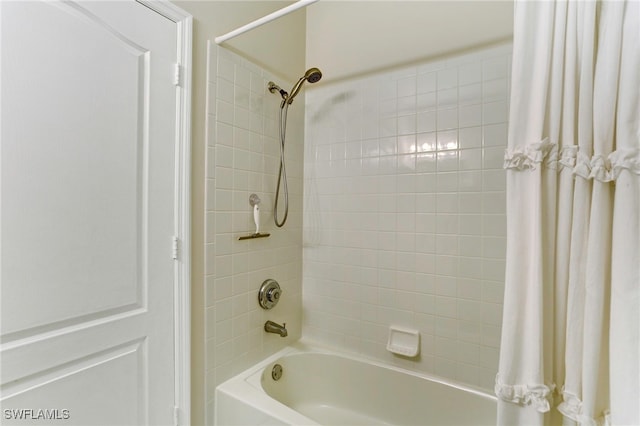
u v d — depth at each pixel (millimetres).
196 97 1264
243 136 1486
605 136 704
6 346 800
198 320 1290
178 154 1196
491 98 1391
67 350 908
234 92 1435
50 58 857
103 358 996
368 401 1640
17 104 802
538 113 762
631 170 674
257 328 1593
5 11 779
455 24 1475
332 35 1843
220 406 1349
